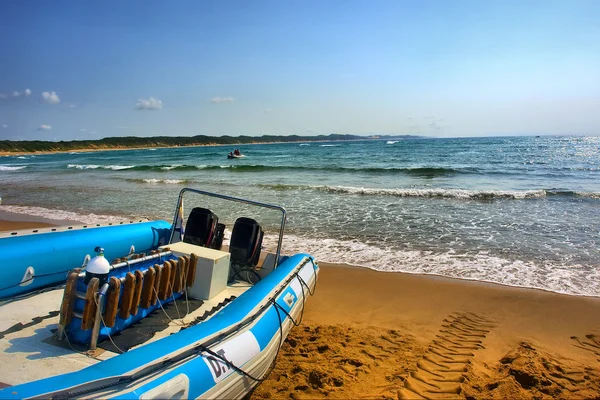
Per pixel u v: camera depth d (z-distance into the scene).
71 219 11.12
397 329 4.65
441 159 35.06
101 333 3.04
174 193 15.81
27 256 3.96
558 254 7.48
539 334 4.54
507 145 67.62
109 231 4.94
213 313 3.68
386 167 26.56
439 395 3.25
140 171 28.16
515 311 5.16
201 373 2.62
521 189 15.80
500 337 4.46
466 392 3.29
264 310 3.59
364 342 4.26
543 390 3.35
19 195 16.50
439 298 5.60
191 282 3.97
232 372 2.86
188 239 4.86
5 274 3.75
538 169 24.42
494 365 3.82
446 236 8.83
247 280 4.96
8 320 3.38
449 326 4.74
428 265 6.99
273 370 3.65
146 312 3.51
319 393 3.24
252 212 11.64
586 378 3.56
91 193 16.47
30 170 31.89
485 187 16.66
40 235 4.32
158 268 3.43
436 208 12.08
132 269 3.33
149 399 2.26
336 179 20.25
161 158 48.47
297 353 4.00
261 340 3.28
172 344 2.69
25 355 2.84
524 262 7.08
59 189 18.17
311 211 11.75
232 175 23.28
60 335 2.99
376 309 5.26
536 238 8.59
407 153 46.09
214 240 5.06
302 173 23.72
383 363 3.80
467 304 5.39
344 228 9.63
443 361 3.86
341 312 5.18
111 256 4.81
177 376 2.47
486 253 7.61
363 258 7.41
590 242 8.22
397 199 13.75
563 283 6.09
